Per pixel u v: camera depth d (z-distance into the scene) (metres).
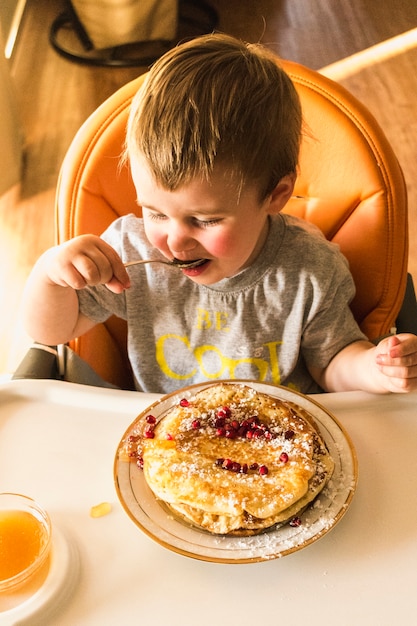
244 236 0.86
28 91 3.04
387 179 1.04
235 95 0.79
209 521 0.67
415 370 0.84
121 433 0.84
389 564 0.67
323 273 1.00
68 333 1.02
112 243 1.05
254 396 0.80
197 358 1.06
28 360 1.00
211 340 1.04
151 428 0.78
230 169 0.78
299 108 0.88
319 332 1.02
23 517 0.68
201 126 0.77
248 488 0.68
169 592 0.65
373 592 0.65
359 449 0.81
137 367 1.07
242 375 1.04
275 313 1.02
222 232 0.83
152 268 1.02
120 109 1.05
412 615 0.63
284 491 0.68
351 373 0.96
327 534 0.70
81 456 0.81
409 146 2.67
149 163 0.78
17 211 2.43
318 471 0.72
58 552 0.67
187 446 0.73
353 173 1.04
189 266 0.90
